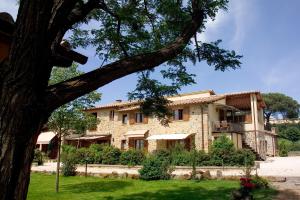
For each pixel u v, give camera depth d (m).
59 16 3.67
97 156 28.89
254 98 33.41
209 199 11.92
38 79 3.28
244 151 23.33
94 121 17.08
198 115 30.64
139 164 26.42
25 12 3.22
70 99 3.66
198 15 5.53
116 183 17.55
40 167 28.09
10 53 3.21
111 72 4.02
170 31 7.63
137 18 7.58
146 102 7.79
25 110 3.12
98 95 15.77
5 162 2.99
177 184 16.33
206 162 23.45
